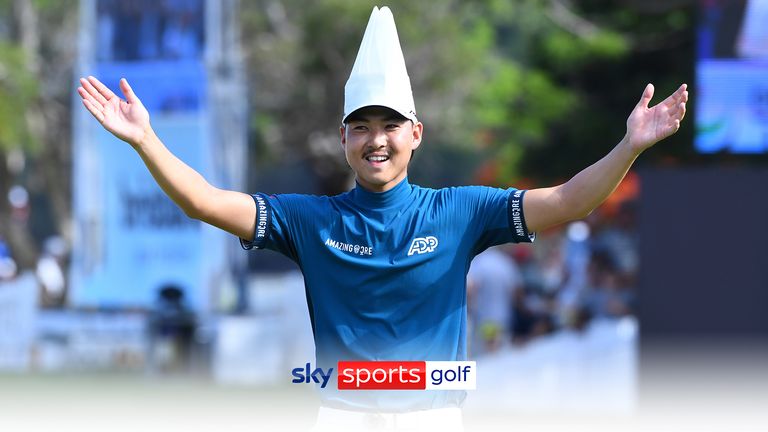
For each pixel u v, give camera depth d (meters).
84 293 54.72
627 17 80.12
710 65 39.19
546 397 38.78
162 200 54.19
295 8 92.06
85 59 54.31
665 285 33.78
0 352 58.00
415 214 15.77
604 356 38.91
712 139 39.34
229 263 54.75
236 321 52.31
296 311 46.84
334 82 91.69
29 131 85.75
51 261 85.19
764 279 33.25
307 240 15.89
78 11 93.38
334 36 87.25
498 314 53.00
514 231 15.77
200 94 53.16
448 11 90.81
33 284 61.25
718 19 39.06
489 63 91.69
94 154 55.00
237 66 56.53
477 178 99.38
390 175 15.62
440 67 87.81
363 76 15.79
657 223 33.78
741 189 33.25
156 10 53.25
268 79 93.69
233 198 15.75
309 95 92.94
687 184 33.53
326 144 97.19
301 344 46.59
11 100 82.25
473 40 91.25
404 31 85.06
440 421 15.80
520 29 94.56
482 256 53.88
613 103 85.12
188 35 53.50
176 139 53.22
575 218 15.59
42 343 59.66
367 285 15.66
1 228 91.50
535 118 85.81
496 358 39.88
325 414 15.99
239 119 56.03
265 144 95.25
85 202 54.56
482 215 15.82
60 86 94.69
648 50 81.81
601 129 84.12
